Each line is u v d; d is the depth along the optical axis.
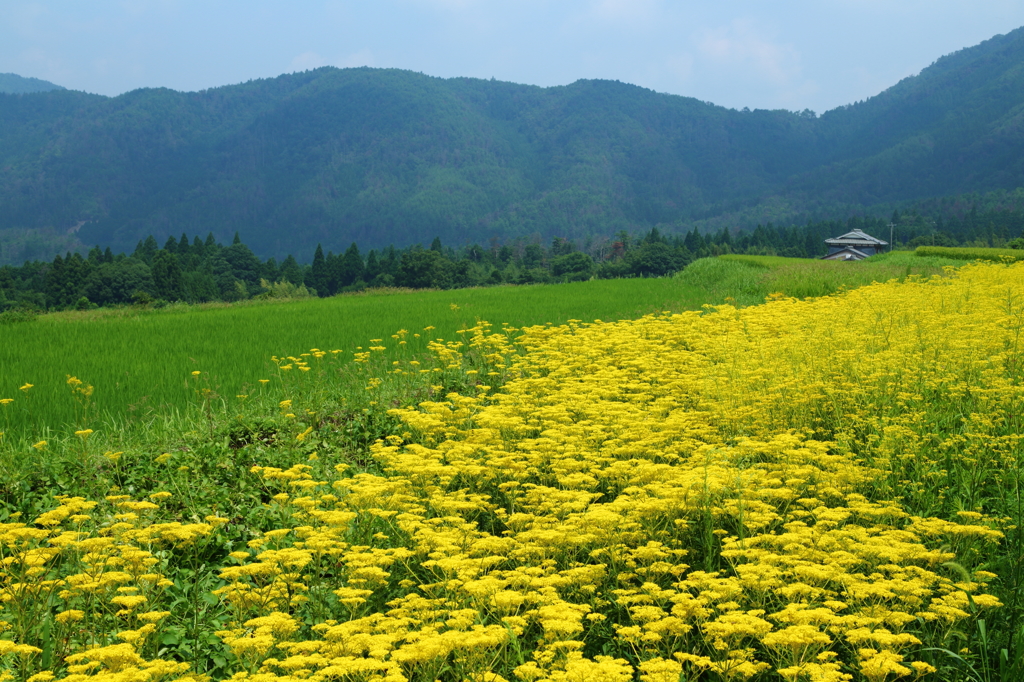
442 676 4.45
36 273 121.81
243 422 9.31
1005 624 4.66
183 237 135.88
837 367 9.73
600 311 21.59
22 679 4.16
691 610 4.28
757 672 4.26
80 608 5.05
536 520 5.62
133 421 9.16
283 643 4.30
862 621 4.16
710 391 9.13
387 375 11.79
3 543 5.78
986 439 6.89
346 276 127.31
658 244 123.62
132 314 35.03
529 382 9.99
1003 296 14.02
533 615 4.48
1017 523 5.57
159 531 5.67
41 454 7.96
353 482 6.75
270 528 6.88
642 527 5.68
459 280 118.81
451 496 6.34
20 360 13.14
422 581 5.55
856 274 26.64
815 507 6.23
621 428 7.49
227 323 19.58
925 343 10.52
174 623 5.21
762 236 175.88
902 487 6.58
